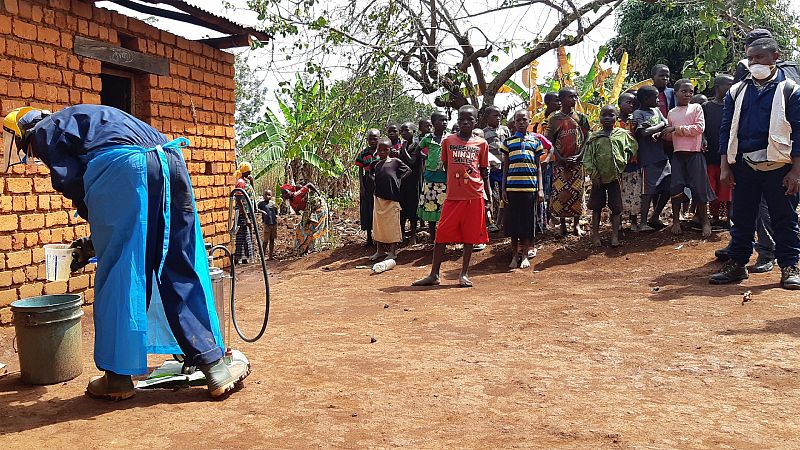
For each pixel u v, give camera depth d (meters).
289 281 9.18
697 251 8.34
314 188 12.09
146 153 4.16
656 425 3.46
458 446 3.29
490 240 10.31
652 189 8.98
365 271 9.59
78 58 7.24
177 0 7.72
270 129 17.48
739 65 6.96
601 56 13.52
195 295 4.29
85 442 3.47
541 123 10.17
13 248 6.48
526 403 3.89
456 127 10.12
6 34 6.38
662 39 20.09
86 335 6.19
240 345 5.52
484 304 6.82
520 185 8.64
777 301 5.98
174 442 3.44
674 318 5.73
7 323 6.37
